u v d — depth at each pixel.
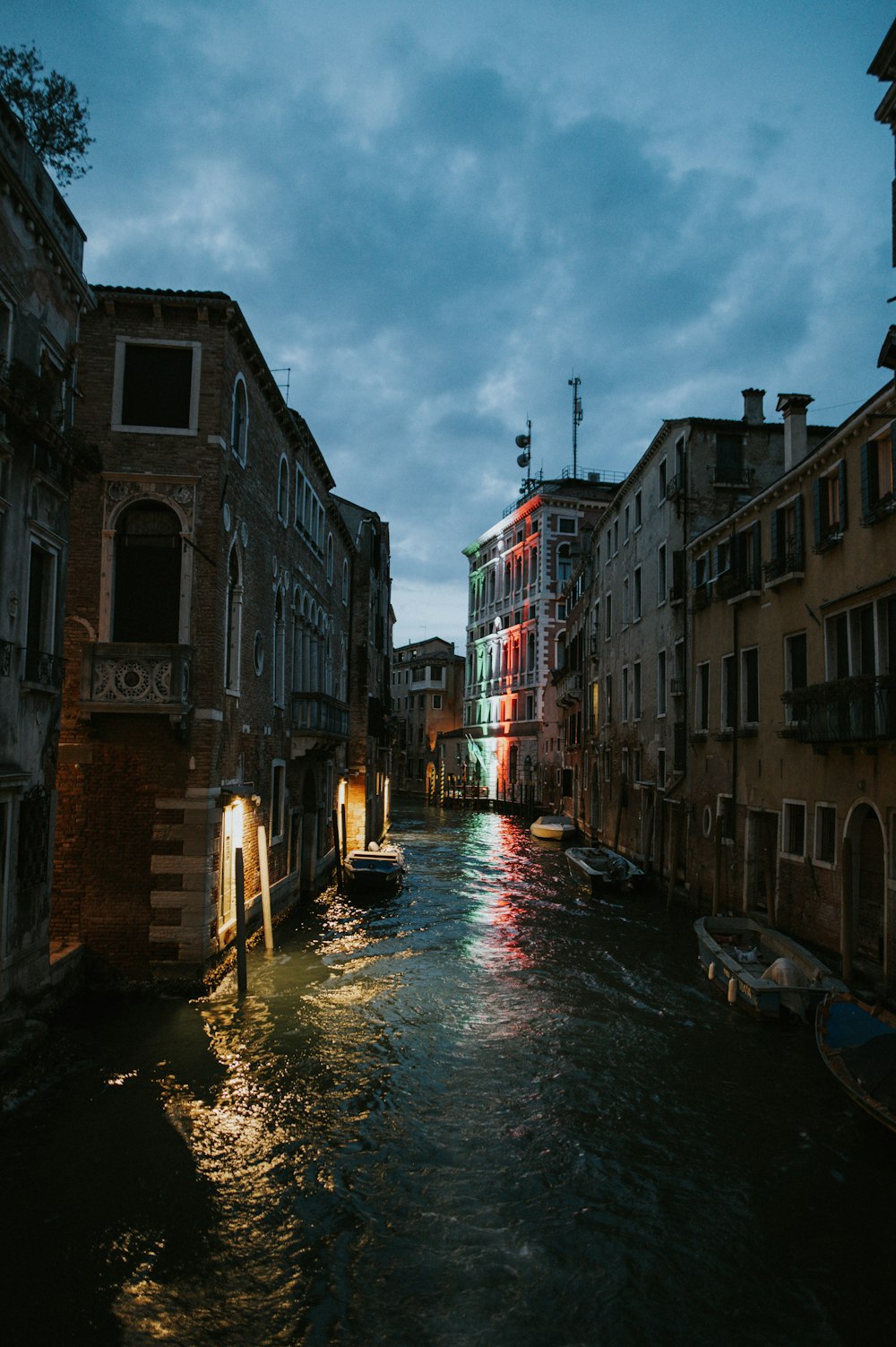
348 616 27.44
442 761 62.12
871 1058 8.41
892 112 9.57
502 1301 6.15
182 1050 10.27
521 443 54.28
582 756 36.12
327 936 16.94
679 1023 11.84
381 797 34.56
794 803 14.36
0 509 8.52
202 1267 6.42
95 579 11.84
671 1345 5.78
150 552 12.01
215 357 12.14
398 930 17.66
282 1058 10.28
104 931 11.55
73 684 11.68
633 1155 8.20
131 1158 7.85
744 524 16.86
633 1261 6.62
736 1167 8.01
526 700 50.53
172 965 11.54
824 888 13.24
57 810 11.58
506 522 54.38
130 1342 5.68
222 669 12.27
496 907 20.62
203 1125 8.54
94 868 11.60
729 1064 10.38
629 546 26.56
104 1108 8.77
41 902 9.80
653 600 23.47
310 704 18.45
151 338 12.07
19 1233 6.70
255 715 14.73
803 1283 6.41
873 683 11.07
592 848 27.27
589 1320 5.98
